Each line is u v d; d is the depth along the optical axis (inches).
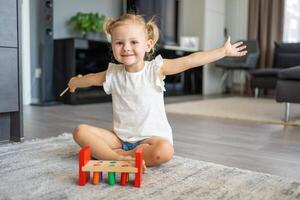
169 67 44.0
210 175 41.0
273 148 59.9
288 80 89.0
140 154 36.8
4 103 56.2
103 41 140.9
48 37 130.6
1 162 45.0
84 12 154.1
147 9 167.9
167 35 183.3
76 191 35.2
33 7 131.7
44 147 53.8
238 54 44.4
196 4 202.4
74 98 130.1
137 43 42.6
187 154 54.0
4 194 34.1
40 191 35.0
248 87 208.4
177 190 35.9
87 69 137.0
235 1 216.4
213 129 79.0
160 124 45.4
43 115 96.7
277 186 37.5
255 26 205.2
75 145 55.4
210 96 185.2
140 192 35.1
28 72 130.6
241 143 63.7
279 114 106.2
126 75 45.0
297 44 181.2
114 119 47.2
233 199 33.8
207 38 202.7
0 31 54.7
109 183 37.4
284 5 197.8
